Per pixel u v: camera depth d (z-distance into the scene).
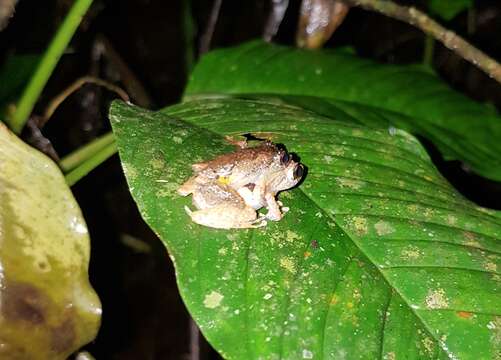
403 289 0.14
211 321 0.12
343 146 0.17
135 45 0.40
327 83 0.25
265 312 0.13
